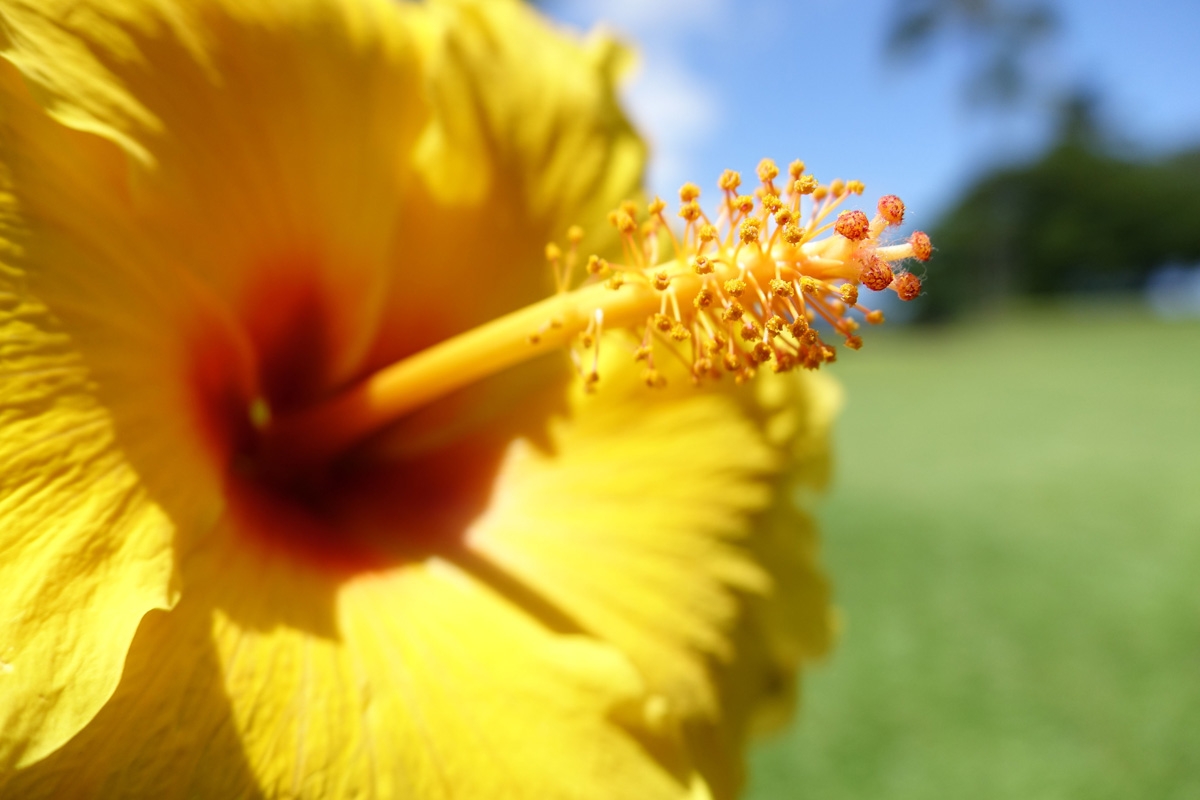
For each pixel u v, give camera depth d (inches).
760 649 5.4
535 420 5.5
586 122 5.5
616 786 4.3
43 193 3.6
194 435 4.0
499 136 5.2
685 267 4.2
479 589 4.8
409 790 3.8
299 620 4.0
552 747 4.2
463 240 5.2
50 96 3.5
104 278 3.7
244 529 4.3
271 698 3.7
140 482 3.6
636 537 5.2
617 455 5.4
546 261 5.3
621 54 5.9
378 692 4.0
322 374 5.2
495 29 5.3
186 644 3.6
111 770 3.4
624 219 4.3
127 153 3.7
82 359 3.6
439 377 4.6
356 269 4.9
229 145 4.2
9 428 3.3
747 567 5.4
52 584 3.3
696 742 5.0
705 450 5.5
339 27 4.6
